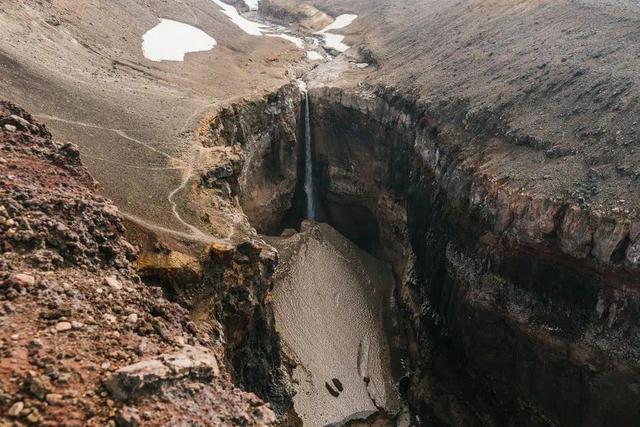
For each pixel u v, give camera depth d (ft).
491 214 97.50
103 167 84.38
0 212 48.67
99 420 34.63
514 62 125.29
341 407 104.12
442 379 107.96
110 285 49.93
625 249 78.79
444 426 103.19
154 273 64.75
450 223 111.86
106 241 55.62
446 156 115.34
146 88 126.62
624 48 110.01
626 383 80.89
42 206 52.90
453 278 107.96
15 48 105.40
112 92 113.39
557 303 88.89
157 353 42.88
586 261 83.87
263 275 81.15
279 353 88.69
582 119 96.94
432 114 126.21
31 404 33.55
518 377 95.76
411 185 134.21
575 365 86.69
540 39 131.44
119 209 74.02
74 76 112.78
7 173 55.77
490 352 99.91
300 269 129.80
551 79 109.81
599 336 83.30
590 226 81.41
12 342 37.52
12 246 47.03
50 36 126.62
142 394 37.52
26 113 69.92
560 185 87.76
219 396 41.60
